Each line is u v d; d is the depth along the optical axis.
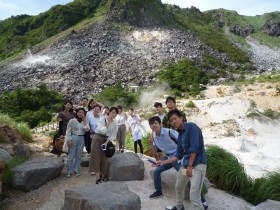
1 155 7.69
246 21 154.88
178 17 128.88
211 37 110.31
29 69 70.56
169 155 6.36
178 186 5.53
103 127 7.12
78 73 67.12
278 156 15.45
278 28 141.12
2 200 6.51
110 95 50.84
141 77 65.69
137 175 7.43
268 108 37.25
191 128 5.01
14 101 46.94
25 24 124.00
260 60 101.50
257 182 7.90
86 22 104.12
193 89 53.97
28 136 10.99
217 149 8.73
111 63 73.31
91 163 7.08
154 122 6.25
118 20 100.81
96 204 5.04
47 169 7.29
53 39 93.44
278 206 6.02
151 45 86.81
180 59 76.50
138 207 5.35
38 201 6.54
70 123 7.66
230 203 6.86
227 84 56.97
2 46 109.75
